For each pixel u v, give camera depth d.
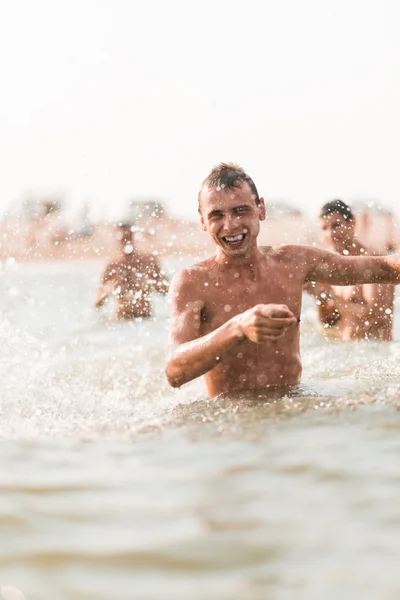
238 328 2.97
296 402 3.16
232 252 3.45
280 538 1.80
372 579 1.60
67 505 2.09
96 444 2.70
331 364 4.34
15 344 5.45
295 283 3.60
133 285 7.99
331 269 3.65
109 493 2.16
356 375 3.83
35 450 2.65
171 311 3.51
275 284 3.56
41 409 3.42
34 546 1.84
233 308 3.51
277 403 3.16
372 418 2.82
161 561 1.73
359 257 3.69
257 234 3.53
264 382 3.52
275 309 2.80
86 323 7.55
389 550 1.72
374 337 5.84
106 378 4.27
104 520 1.97
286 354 3.55
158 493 2.13
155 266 8.23
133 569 1.70
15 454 2.61
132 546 1.81
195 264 3.62
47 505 2.10
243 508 1.99
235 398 3.34
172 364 3.23
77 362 4.86
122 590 1.61
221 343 3.04
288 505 2.00
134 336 6.50
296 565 1.67
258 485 2.15
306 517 1.92
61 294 10.40
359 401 3.11
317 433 2.66
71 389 3.94
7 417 3.23
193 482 2.21
